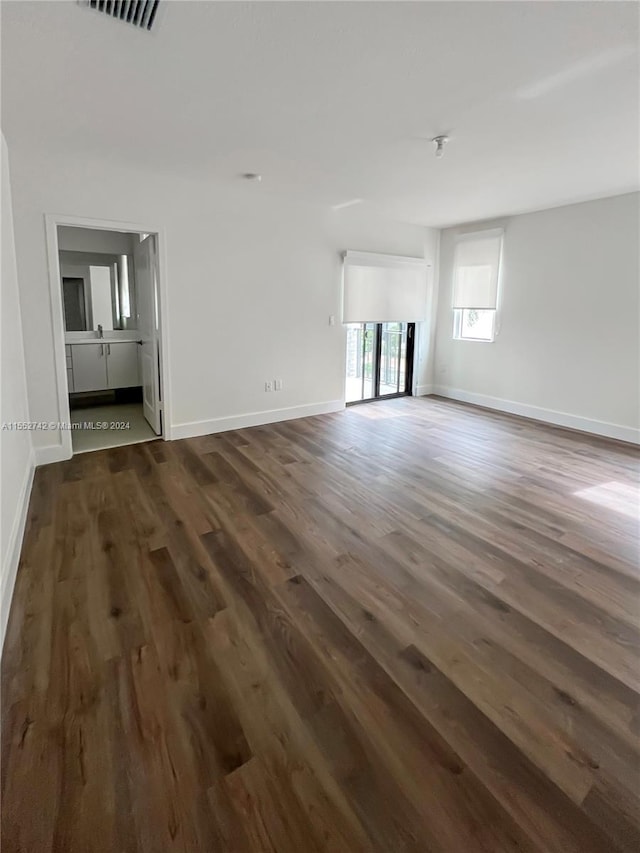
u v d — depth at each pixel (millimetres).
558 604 2117
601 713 1555
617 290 4621
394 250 5918
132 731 1481
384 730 1492
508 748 1430
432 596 2172
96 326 6238
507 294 5633
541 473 3760
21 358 3477
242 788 1310
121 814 1241
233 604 2107
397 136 3037
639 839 1181
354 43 1992
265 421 5234
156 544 2617
